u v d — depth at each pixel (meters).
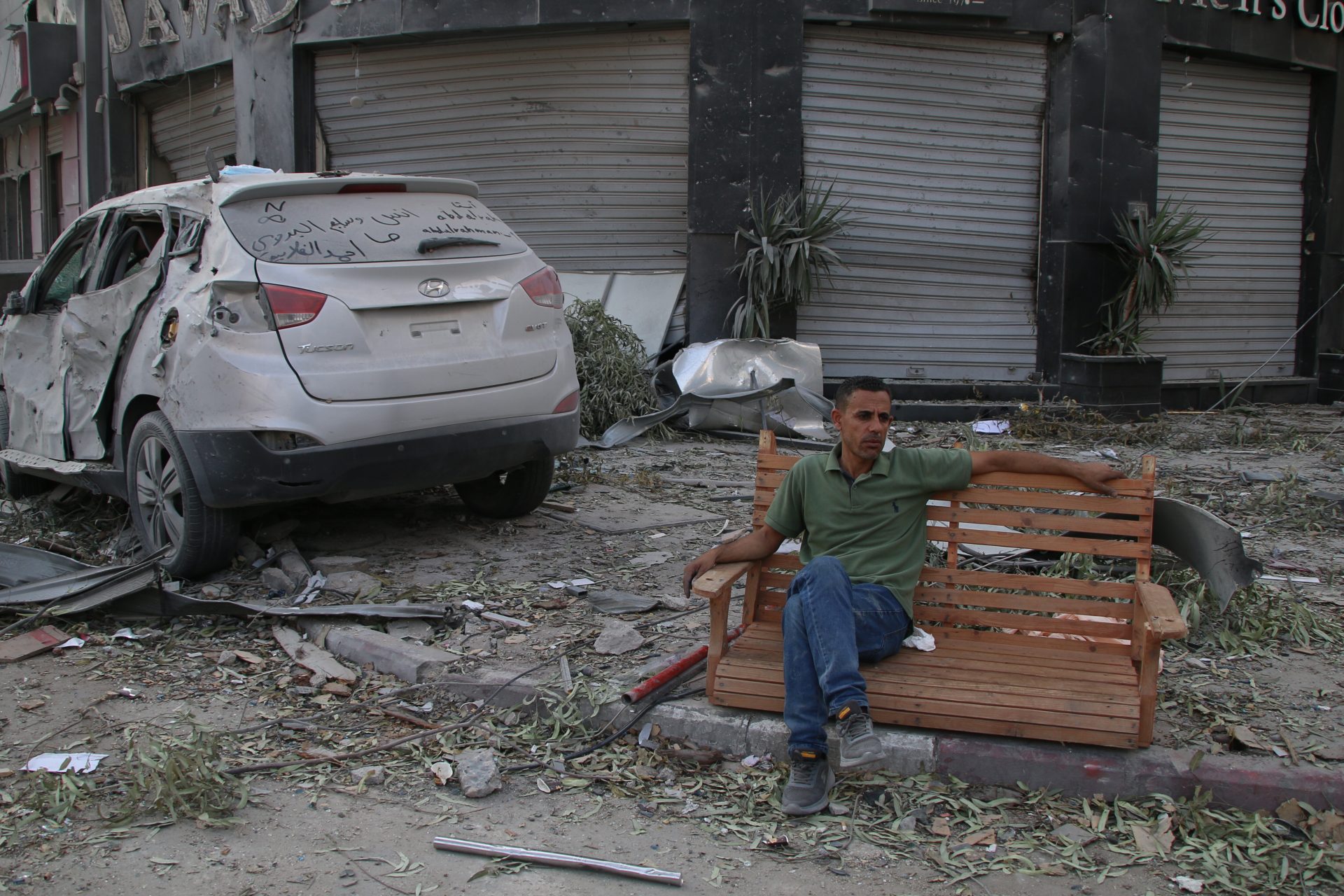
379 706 4.18
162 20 13.53
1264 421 12.00
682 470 8.51
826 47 11.37
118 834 3.29
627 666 4.35
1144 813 3.37
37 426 6.70
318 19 11.95
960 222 11.97
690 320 11.37
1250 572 4.22
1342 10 12.80
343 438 5.10
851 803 3.47
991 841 3.25
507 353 5.61
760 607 4.16
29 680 4.42
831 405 9.73
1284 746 3.64
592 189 11.93
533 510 6.56
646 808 3.47
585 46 11.52
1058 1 11.43
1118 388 11.49
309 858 3.17
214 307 5.11
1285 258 13.69
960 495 3.92
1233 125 13.04
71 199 16.27
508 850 3.20
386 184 5.75
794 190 11.26
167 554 5.53
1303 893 3.00
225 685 4.39
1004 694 3.51
